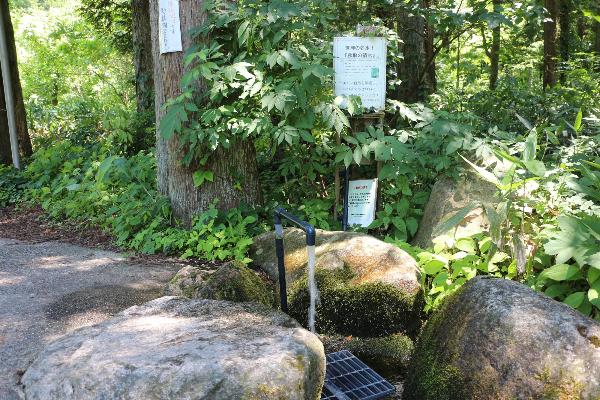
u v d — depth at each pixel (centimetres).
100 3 1325
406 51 832
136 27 1052
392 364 380
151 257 528
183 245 536
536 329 271
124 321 325
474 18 618
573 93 750
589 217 374
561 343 262
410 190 532
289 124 507
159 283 459
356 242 440
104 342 295
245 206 562
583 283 375
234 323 315
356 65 530
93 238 596
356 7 702
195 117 536
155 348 284
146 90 1058
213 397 247
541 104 708
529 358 264
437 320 333
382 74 532
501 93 739
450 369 292
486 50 1121
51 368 278
